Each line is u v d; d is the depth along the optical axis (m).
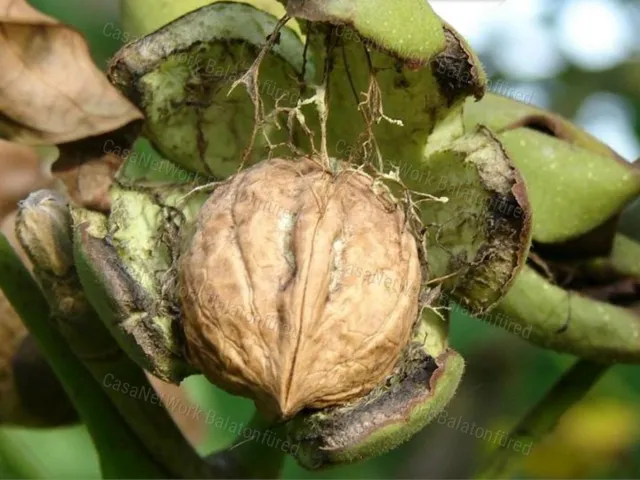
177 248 0.16
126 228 0.16
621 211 0.18
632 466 0.34
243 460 0.18
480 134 0.16
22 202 0.16
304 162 0.15
